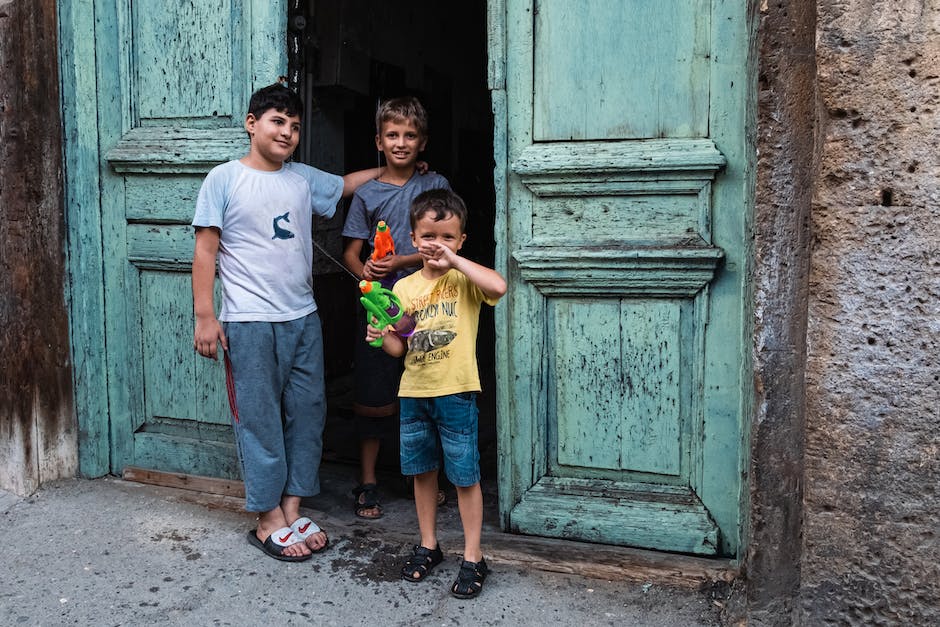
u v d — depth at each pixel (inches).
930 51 83.4
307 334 118.0
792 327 96.5
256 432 115.0
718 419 110.4
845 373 89.4
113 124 138.3
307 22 200.8
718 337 109.3
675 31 107.7
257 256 113.6
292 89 143.8
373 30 233.5
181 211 134.2
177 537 121.7
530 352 117.5
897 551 89.2
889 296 87.1
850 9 85.7
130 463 143.6
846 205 87.8
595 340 115.0
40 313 138.0
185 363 138.0
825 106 87.7
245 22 128.3
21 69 134.3
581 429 117.2
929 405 86.6
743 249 106.0
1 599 105.2
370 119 242.7
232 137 129.8
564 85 112.8
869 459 89.4
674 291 110.4
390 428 132.8
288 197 115.5
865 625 91.4
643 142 110.2
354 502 133.3
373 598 104.9
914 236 85.7
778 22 93.8
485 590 106.7
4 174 137.2
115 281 140.3
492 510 132.0
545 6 112.4
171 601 104.2
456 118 309.6
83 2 134.6
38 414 138.3
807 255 95.3
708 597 104.7
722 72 106.0
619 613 101.7
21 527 125.9
